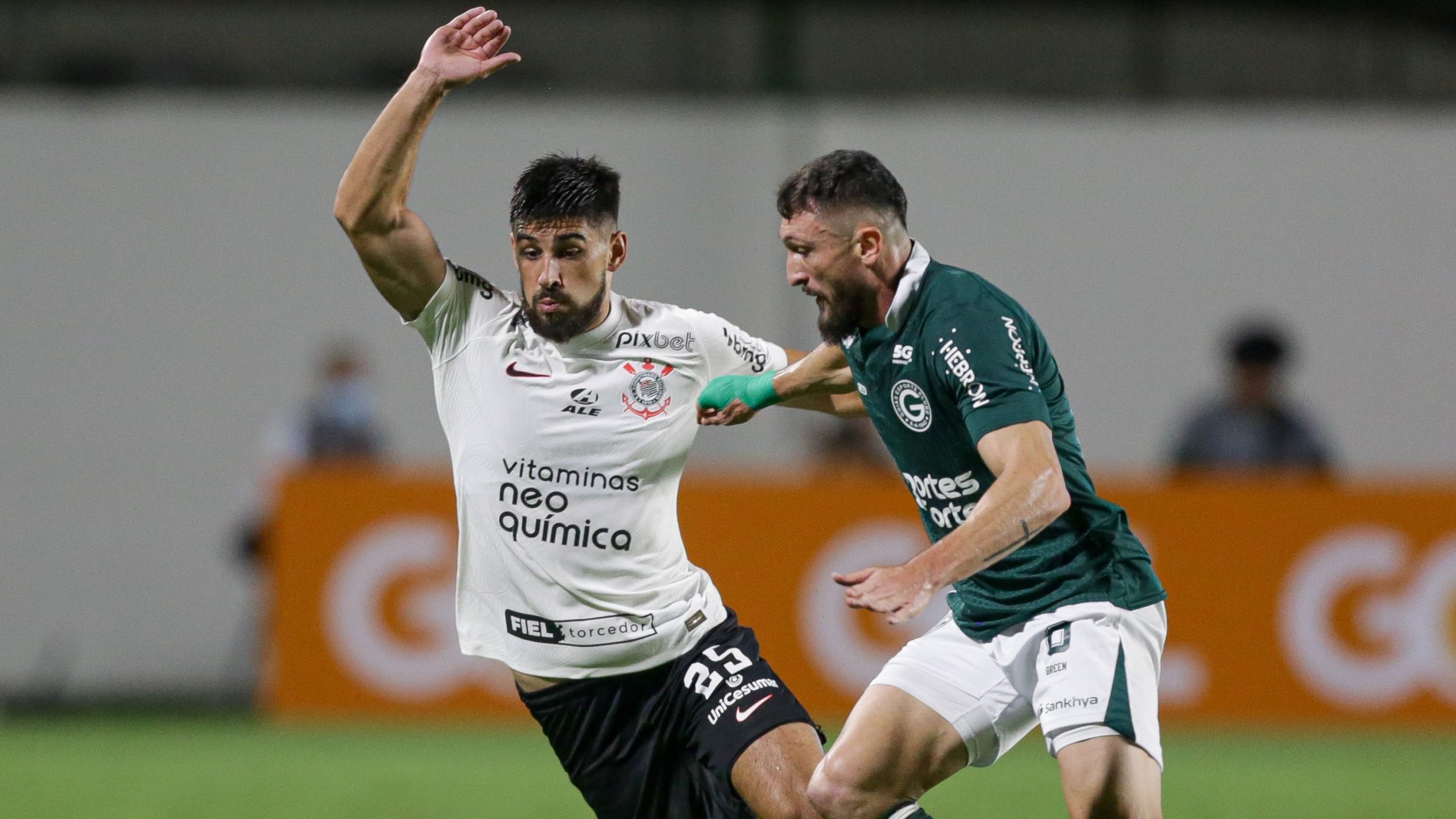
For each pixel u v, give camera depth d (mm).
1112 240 43000
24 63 43344
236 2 43906
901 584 10758
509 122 41375
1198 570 29172
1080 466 12891
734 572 28969
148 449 39375
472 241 41188
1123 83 46969
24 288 39281
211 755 26672
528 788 23203
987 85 46500
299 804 21875
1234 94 47219
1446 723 29031
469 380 13266
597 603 13156
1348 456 42844
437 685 29453
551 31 44812
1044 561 12883
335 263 40250
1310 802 22422
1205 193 43094
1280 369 32188
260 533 35656
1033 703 12836
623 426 13164
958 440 12562
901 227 12609
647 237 42000
